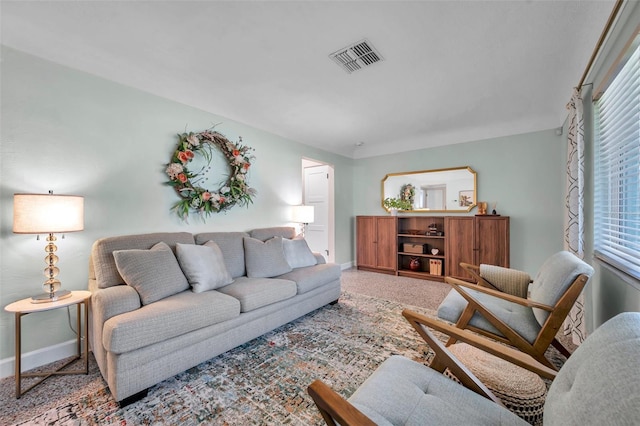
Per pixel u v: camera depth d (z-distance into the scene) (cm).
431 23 174
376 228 484
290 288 248
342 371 182
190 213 282
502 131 382
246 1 156
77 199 183
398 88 264
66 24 173
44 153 195
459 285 184
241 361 195
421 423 88
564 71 231
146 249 221
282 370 183
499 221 369
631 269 137
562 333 236
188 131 283
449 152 429
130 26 176
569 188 243
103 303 161
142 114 249
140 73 231
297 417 142
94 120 219
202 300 188
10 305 167
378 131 403
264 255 286
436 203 441
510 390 121
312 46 198
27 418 141
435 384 106
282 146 394
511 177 379
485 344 111
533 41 191
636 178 150
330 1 156
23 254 187
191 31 181
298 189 420
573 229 225
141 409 148
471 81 251
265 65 223
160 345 162
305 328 249
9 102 181
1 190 179
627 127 155
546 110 324
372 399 97
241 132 338
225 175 316
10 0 153
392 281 420
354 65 223
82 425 137
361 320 267
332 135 415
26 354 186
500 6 160
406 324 257
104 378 161
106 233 225
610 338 69
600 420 54
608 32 155
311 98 285
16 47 183
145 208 250
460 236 397
